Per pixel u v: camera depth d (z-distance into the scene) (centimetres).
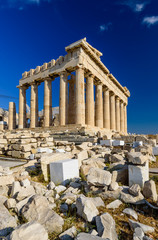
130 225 304
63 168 538
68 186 512
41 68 3005
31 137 1395
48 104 2778
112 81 3538
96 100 2883
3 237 259
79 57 2280
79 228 302
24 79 3309
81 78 2298
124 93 4472
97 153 950
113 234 275
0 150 1293
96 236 253
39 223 278
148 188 417
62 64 2539
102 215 313
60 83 2530
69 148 1102
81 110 2227
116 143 1169
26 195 415
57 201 408
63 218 336
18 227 261
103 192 437
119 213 355
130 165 489
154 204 385
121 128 4225
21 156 1090
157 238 278
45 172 612
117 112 3838
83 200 346
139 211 369
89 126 2219
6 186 493
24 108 3341
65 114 2450
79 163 700
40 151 1034
